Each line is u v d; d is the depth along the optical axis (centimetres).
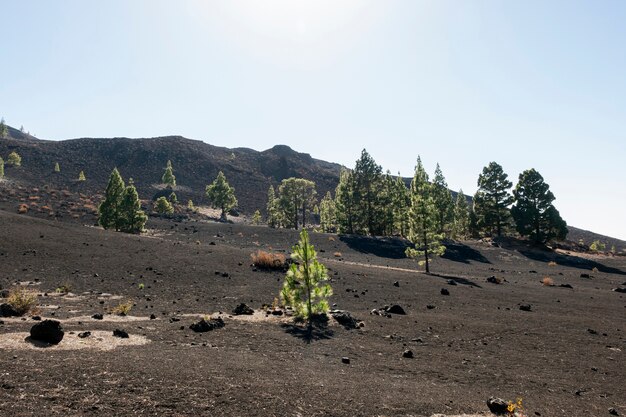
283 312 1802
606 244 14262
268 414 677
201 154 16962
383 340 1455
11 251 2714
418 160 5888
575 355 1419
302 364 1070
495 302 2500
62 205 7350
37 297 1792
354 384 916
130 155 14975
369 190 7356
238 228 6438
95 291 2025
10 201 7131
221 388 774
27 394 644
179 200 11419
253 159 19675
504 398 938
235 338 1295
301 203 9006
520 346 1499
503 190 7462
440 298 2495
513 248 6538
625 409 939
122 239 3666
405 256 5481
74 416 590
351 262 4484
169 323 1435
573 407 917
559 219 6750
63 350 930
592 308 2503
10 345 914
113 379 754
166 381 775
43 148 13775
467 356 1323
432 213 4053
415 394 887
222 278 2589
